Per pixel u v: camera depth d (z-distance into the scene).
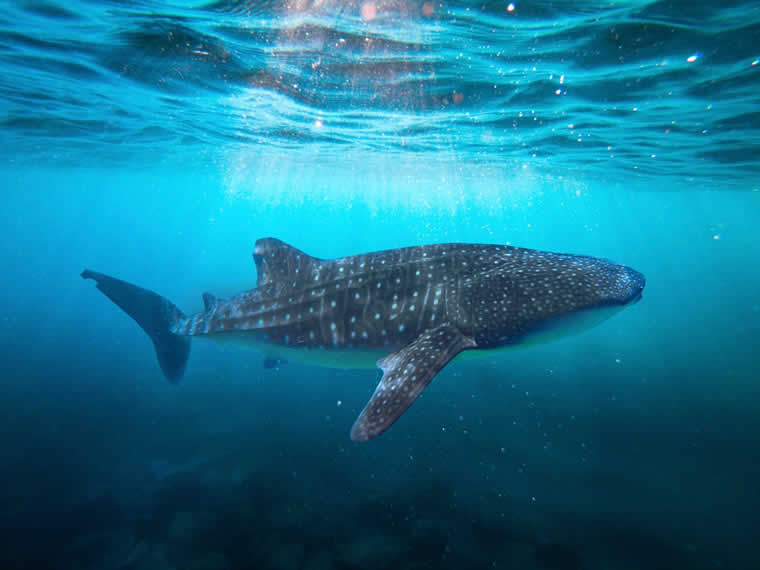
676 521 6.82
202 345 19.98
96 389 13.95
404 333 3.93
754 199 34.41
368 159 23.94
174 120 15.41
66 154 25.73
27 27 7.62
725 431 10.38
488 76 9.08
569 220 83.62
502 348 3.43
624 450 9.32
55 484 8.05
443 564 5.86
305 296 4.62
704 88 9.02
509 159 20.33
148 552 6.15
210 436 10.18
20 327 24.22
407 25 6.96
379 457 8.84
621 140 14.33
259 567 5.84
